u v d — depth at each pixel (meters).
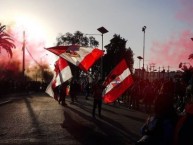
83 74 84.38
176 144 5.11
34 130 16.22
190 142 5.00
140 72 54.50
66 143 13.03
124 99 38.00
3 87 52.19
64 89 32.97
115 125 18.17
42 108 29.50
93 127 17.34
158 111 5.56
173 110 5.57
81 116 22.70
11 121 19.81
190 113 5.14
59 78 24.42
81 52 21.03
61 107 30.64
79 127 17.31
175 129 5.21
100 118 21.62
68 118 21.41
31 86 80.50
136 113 25.45
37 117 22.00
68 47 20.92
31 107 30.72
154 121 5.57
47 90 24.69
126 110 28.28
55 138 14.09
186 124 5.08
